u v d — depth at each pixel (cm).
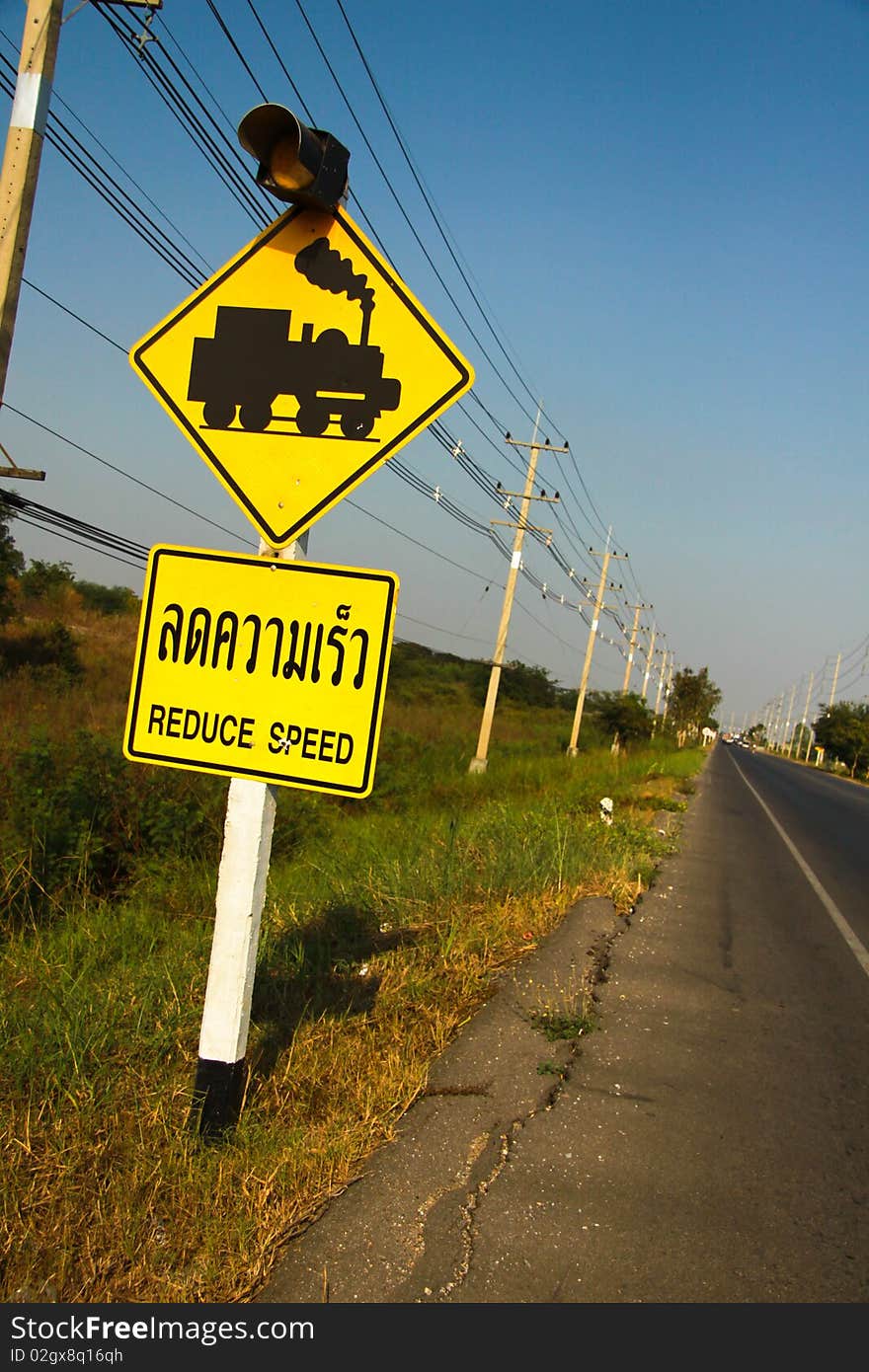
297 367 347
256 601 342
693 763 4478
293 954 555
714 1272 314
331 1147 350
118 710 1991
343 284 346
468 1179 351
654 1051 505
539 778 2369
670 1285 305
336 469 345
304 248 349
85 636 3403
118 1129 345
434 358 339
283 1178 326
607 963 662
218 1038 343
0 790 863
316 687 337
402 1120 387
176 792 962
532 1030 501
